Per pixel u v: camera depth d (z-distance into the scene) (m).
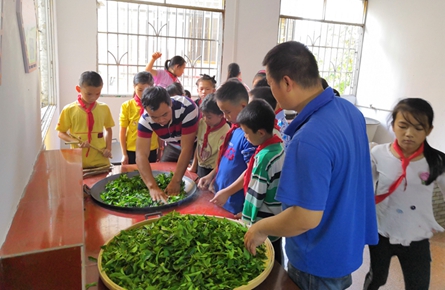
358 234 1.12
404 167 1.49
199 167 2.00
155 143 2.91
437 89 4.44
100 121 2.35
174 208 1.50
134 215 1.42
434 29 4.45
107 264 1.03
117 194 1.61
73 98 4.05
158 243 1.08
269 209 1.42
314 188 0.92
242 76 4.86
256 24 4.75
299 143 0.94
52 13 3.28
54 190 1.16
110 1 4.11
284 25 5.04
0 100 0.89
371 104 5.39
